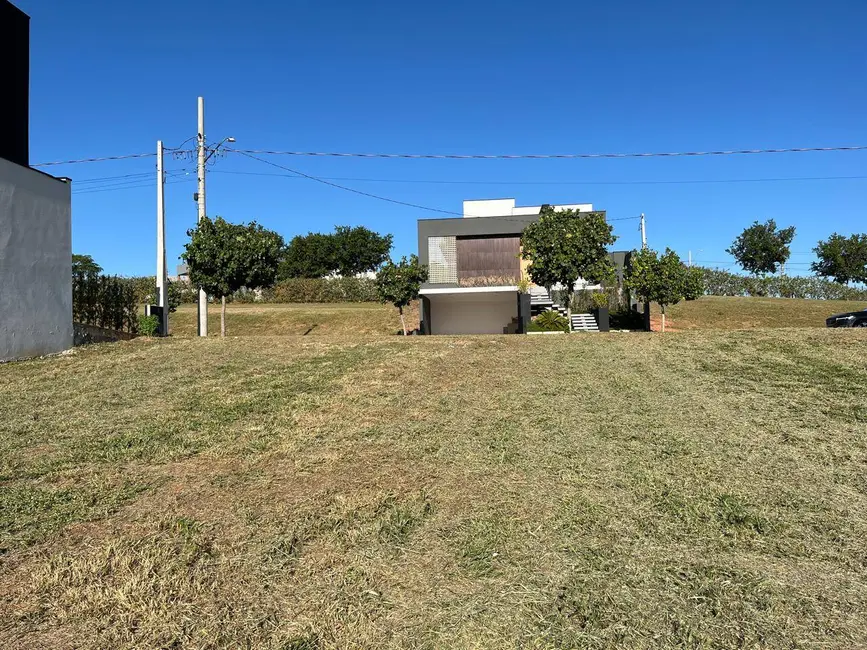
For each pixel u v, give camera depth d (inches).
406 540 134.0
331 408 261.4
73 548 130.9
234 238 581.0
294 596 111.6
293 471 180.5
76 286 575.2
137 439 215.3
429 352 419.8
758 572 118.6
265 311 1165.1
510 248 957.2
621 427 226.2
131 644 97.2
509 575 118.2
